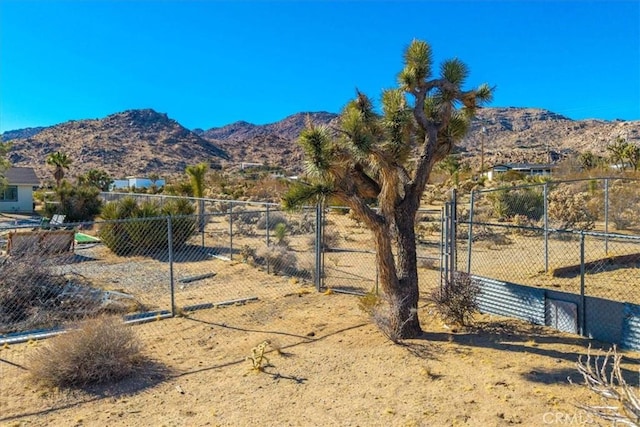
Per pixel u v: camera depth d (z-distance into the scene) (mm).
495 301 7707
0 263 8266
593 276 10633
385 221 6441
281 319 7758
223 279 11008
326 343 6547
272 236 17734
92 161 157500
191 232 15664
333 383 5238
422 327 7141
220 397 4941
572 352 5980
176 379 5410
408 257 6648
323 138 5863
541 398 4750
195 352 6277
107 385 5238
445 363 5719
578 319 6656
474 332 6848
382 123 6551
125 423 4410
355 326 7227
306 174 6297
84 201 27562
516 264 12133
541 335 6660
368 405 4707
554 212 20141
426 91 6719
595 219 20172
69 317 7746
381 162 6176
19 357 6070
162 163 170500
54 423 4414
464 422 4332
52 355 5297
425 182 6754
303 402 4801
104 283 10383
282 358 6008
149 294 9555
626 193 21203
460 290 7188
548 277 10500
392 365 5695
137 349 5742
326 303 8703
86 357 5285
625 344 6121
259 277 11180
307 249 15023
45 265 8805
